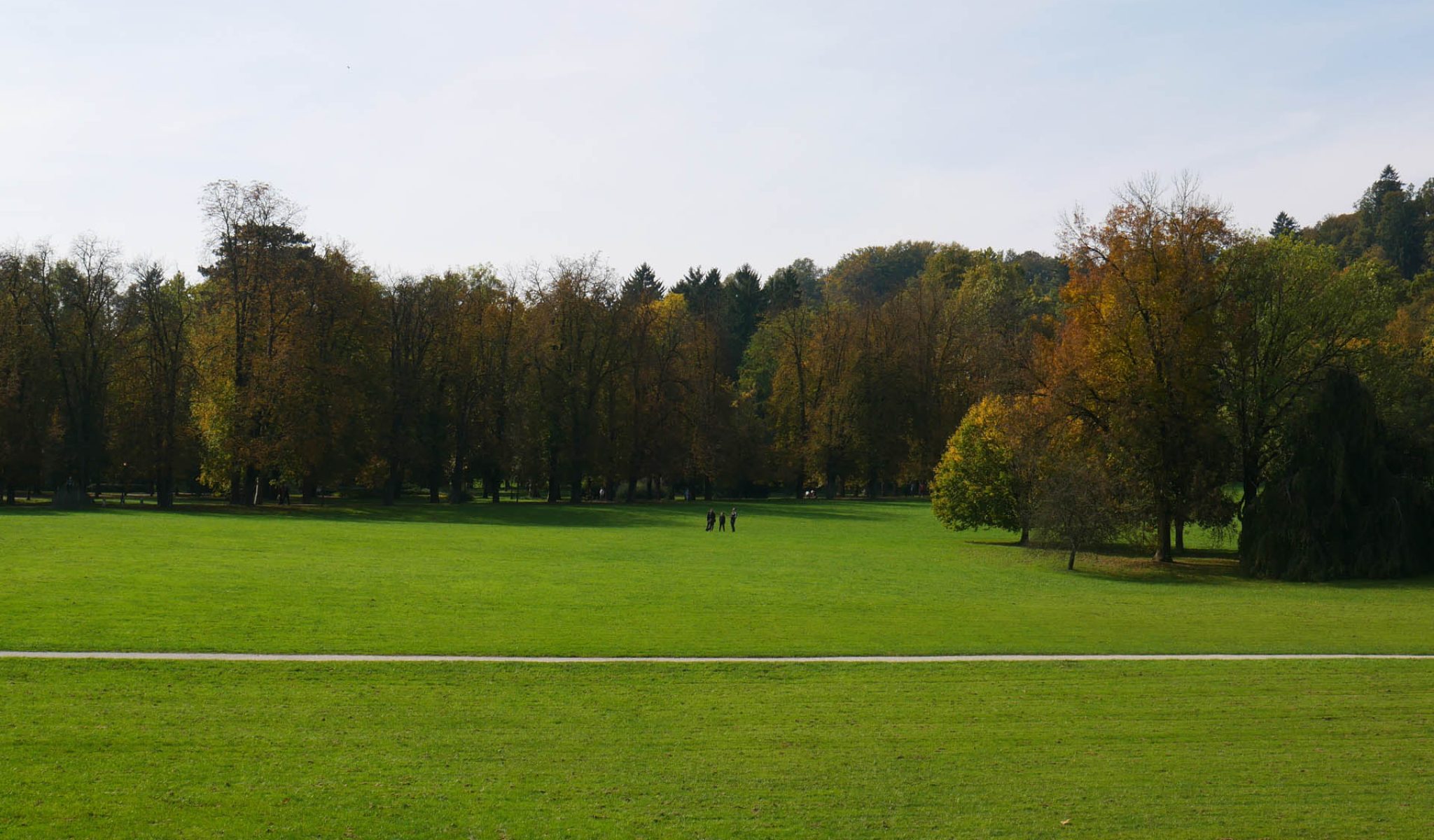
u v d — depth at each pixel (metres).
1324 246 57.81
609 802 15.20
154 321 78.75
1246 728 19.81
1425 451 50.25
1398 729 19.84
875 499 113.94
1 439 72.38
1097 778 16.77
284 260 77.88
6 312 74.75
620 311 98.25
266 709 19.47
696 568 45.34
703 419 103.25
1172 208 53.56
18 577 33.03
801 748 18.08
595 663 24.30
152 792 14.90
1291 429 49.78
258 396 72.81
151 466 75.56
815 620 31.25
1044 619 32.78
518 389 92.12
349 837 13.57
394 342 85.81
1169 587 44.59
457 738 18.14
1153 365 51.91
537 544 54.28
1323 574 46.72
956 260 151.50
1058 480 52.16
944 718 20.30
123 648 23.47
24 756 16.16
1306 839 14.30
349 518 69.62
